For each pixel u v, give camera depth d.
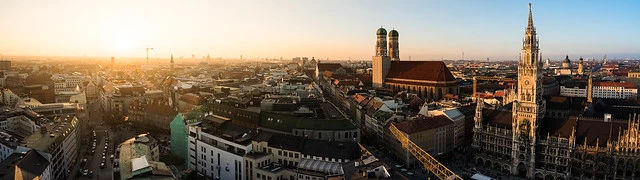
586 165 183.62
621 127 183.00
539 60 196.88
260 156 176.12
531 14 194.12
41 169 167.62
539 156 196.38
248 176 175.75
